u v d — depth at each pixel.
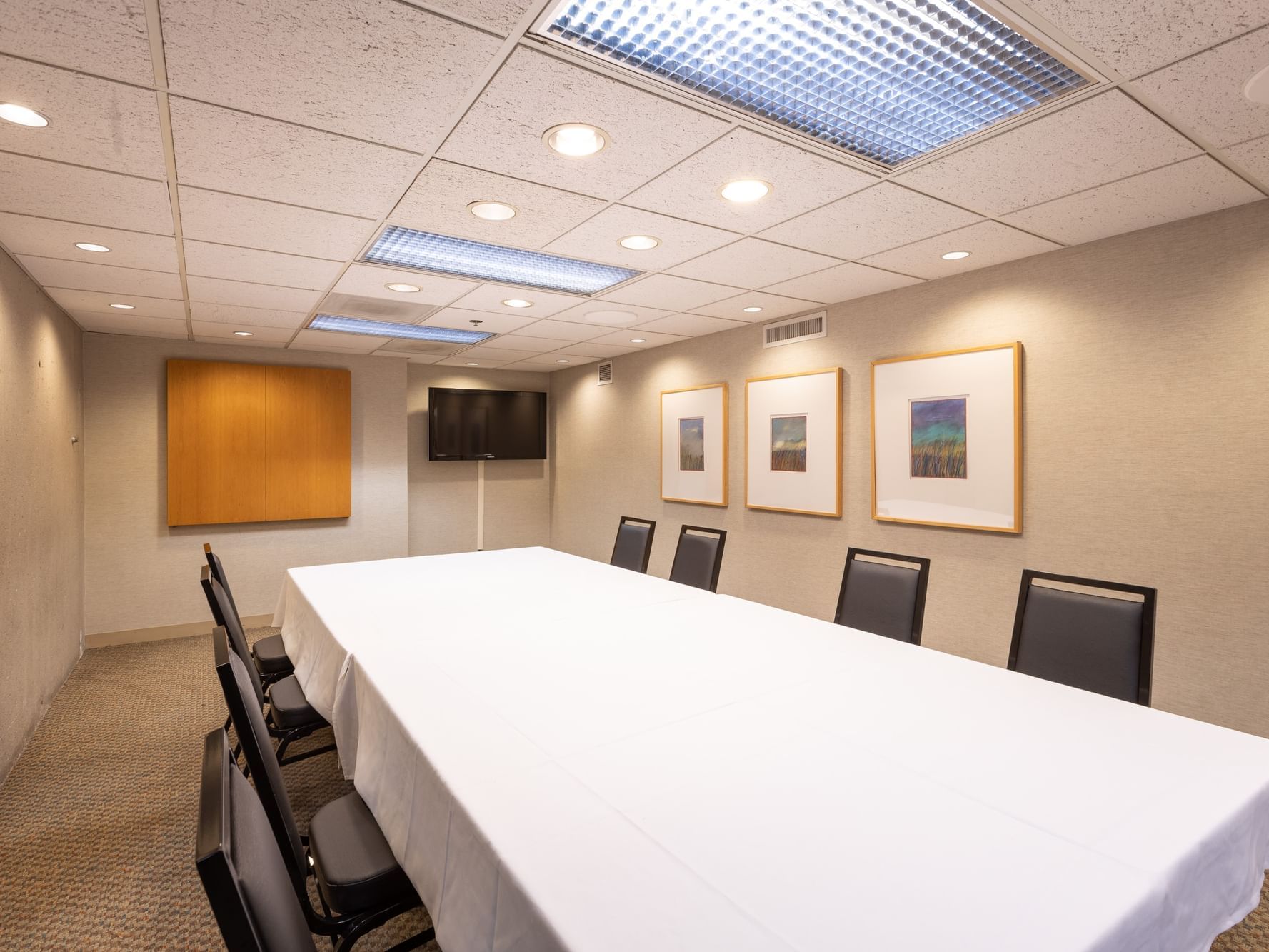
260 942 0.52
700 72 1.26
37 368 2.55
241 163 1.56
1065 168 1.63
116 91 1.25
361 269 2.47
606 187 1.74
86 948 1.39
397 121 1.38
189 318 3.28
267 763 1.03
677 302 3.07
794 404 3.31
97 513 3.65
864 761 1.03
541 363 5.09
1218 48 1.14
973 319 2.55
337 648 1.70
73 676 3.14
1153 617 1.47
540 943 0.68
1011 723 1.17
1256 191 1.78
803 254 2.33
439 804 0.97
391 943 1.42
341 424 4.38
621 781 0.96
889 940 0.65
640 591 2.33
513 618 1.93
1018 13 1.07
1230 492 1.92
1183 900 0.78
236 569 4.10
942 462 2.65
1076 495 2.27
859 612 2.06
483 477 5.42
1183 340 2.00
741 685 1.37
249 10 1.02
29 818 1.89
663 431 4.22
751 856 0.78
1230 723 1.93
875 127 1.46
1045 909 0.69
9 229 1.96
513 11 1.04
